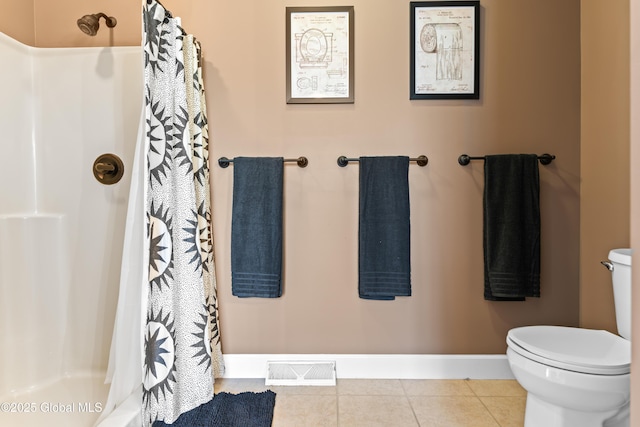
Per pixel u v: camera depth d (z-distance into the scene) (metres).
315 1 1.92
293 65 1.92
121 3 1.94
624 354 1.27
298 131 1.94
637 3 0.60
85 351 1.77
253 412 1.59
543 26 1.90
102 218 1.78
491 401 1.71
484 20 1.91
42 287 1.70
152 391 1.46
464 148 1.92
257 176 1.86
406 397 1.75
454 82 1.91
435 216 1.93
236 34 1.93
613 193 1.71
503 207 1.82
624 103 1.65
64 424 1.40
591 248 1.85
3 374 1.57
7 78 1.65
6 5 1.78
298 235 1.94
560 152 1.91
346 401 1.71
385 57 1.92
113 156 1.78
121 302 1.46
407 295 1.82
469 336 1.94
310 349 1.95
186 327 1.61
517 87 1.91
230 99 1.94
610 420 1.27
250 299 1.95
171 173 1.57
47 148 1.79
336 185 1.93
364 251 1.84
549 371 1.22
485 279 1.87
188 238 1.62
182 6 1.92
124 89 1.78
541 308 1.93
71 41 1.94
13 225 1.62
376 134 1.93
